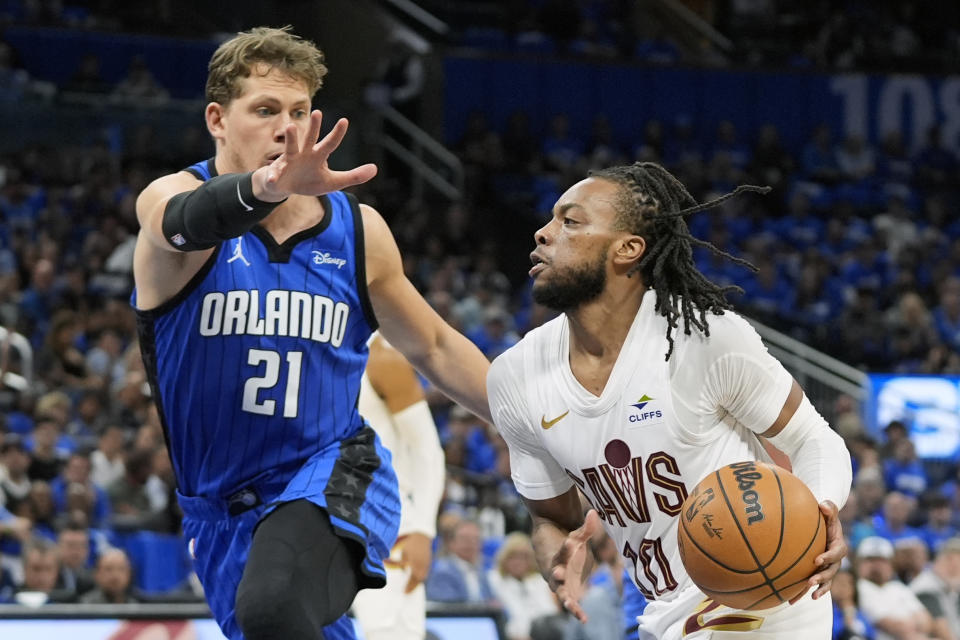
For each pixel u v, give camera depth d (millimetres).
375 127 16375
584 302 2777
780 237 16094
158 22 16422
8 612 4742
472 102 16766
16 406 9000
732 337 2707
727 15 19453
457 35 17656
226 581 2764
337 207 2797
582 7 18875
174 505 7668
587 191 2791
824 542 2551
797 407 2754
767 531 2504
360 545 2658
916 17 19562
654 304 2785
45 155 13914
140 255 2656
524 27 18281
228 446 2693
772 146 17250
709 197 16203
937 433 11570
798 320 13906
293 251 2709
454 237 14680
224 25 17688
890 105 17984
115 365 9953
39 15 16172
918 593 7648
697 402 2725
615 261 2758
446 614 5137
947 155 17938
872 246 15625
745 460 2801
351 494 2701
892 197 16625
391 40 17500
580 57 17078
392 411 4113
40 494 7375
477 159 16031
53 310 11320
